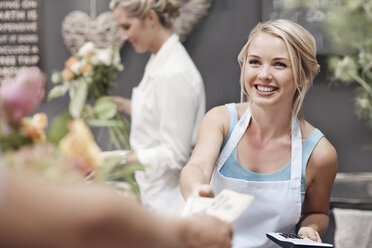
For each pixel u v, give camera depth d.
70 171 0.69
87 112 1.05
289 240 1.35
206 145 1.64
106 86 2.25
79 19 3.30
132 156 2.22
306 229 1.58
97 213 0.55
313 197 1.70
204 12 3.18
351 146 3.13
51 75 3.42
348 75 3.02
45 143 0.79
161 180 2.30
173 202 2.31
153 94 2.33
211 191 1.16
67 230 0.53
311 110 3.13
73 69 2.14
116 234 0.56
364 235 2.47
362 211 2.48
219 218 0.85
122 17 2.38
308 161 1.63
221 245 0.75
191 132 2.32
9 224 0.50
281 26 1.55
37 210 0.52
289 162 1.63
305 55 1.56
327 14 3.00
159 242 0.63
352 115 3.10
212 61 3.23
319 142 1.65
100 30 3.27
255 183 1.62
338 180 2.95
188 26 3.18
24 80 0.69
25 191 0.52
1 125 0.71
